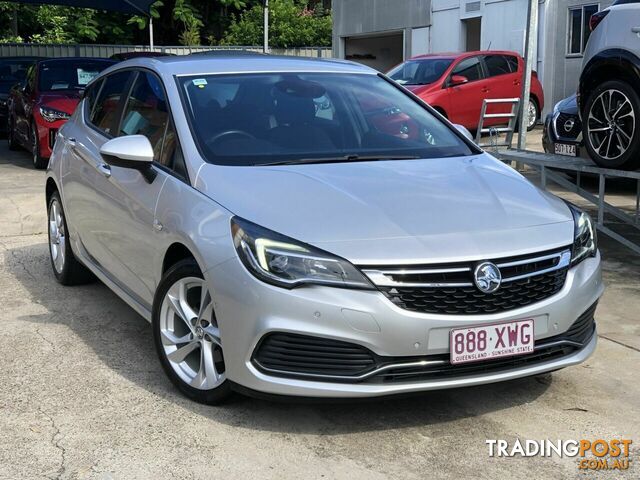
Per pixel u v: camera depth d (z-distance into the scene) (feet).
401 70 49.37
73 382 12.54
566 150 26.63
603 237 23.45
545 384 12.62
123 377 12.74
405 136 14.19
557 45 55.06
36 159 37.52
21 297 17.22
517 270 10.65
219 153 12.52
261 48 102.47
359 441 10.66
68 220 16.98
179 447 10.43
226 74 14.44
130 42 118.11
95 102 17.35
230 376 10.72
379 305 9.98
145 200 12.84
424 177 12.35
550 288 10.96
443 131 14.83
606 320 15.88
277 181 11.65
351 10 76.33
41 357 13.61
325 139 13.43
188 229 11.26
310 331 10.00
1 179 34.17
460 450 10.46
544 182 21.75
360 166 12.62
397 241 10.33
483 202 11.60
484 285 10.27
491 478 9.78
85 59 41.81
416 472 9.87
